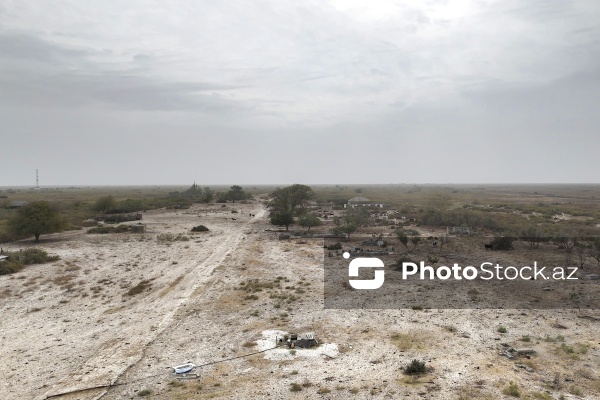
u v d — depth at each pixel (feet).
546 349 74.79
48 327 93.20
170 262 157.28
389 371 67.87
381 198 526.16
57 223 202.18
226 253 173.37
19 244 189.37
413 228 238.68
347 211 336.70
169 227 256.52
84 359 76.33
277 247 186.39
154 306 107.14
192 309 103.86
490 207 371.56
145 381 66.64
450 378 64.44
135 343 83.35
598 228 218.79
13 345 83.30
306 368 69.92
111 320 97.50
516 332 83.51
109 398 61.31
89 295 116.57
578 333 82.23
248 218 313.12
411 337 82.17
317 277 131.85
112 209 327.67
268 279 130.82
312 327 89.20
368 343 79.92
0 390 65.10
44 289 121.08
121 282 129.49
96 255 167.84
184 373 68.95
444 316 93.91
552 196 620.90
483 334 82.84
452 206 387.96
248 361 73.41
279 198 292.40
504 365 68.69
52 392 63.77
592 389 60.03
